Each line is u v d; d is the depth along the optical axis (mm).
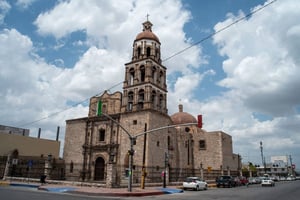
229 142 69812
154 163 46156
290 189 39469
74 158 54000
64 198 19469
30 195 20734
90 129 54062
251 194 29594
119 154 48094
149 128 46375
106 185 32562
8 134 51500
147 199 22188
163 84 54719
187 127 68000
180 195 27594
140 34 55562
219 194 29516
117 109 52625
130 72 54125
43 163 51781
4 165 48125
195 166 64188
